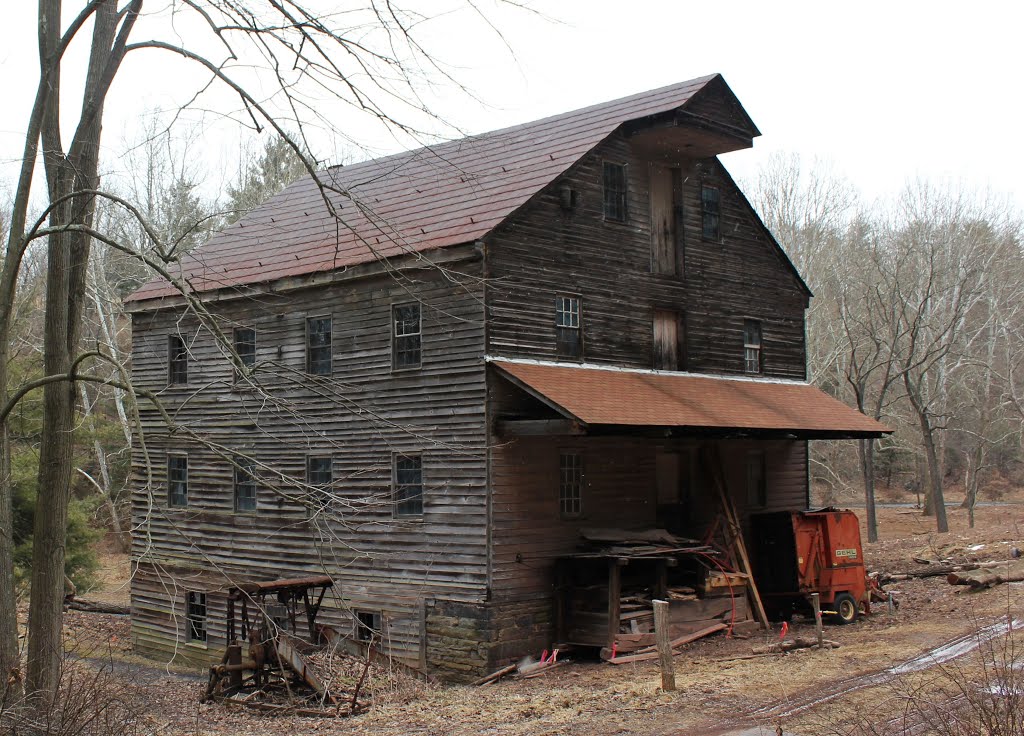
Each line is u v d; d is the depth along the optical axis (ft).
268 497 91.35
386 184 101.35
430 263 53.01
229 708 63.62
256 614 89.20
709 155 94.73
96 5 48.37
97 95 52.65
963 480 245.24
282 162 172.45
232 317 94.84
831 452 211.82
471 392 76.48
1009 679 41.39
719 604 82.48
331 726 57.36
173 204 143.33
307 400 88.53
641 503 87.92
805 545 86.02
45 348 53.01
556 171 82.79
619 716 54.08
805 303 109.19
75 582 115.65
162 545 101.04
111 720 48.85
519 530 77.10
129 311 102.42
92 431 116.06
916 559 113.09
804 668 63.62
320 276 85.46
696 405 84.07
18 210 50.42
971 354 198.59
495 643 74.33
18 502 97.50
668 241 93.81
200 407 97.60
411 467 80.94
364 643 73.46
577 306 83.76
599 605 77.56
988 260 188.14
